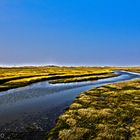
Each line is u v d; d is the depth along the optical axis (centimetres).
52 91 7181
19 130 3067
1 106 4706
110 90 6488
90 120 3325
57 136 2786
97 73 16212
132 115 3606
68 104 4872
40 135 2867
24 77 11225
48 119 3628
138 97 5144
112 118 3419
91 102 4684
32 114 3984
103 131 2869
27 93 6712
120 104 4406
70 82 10356
